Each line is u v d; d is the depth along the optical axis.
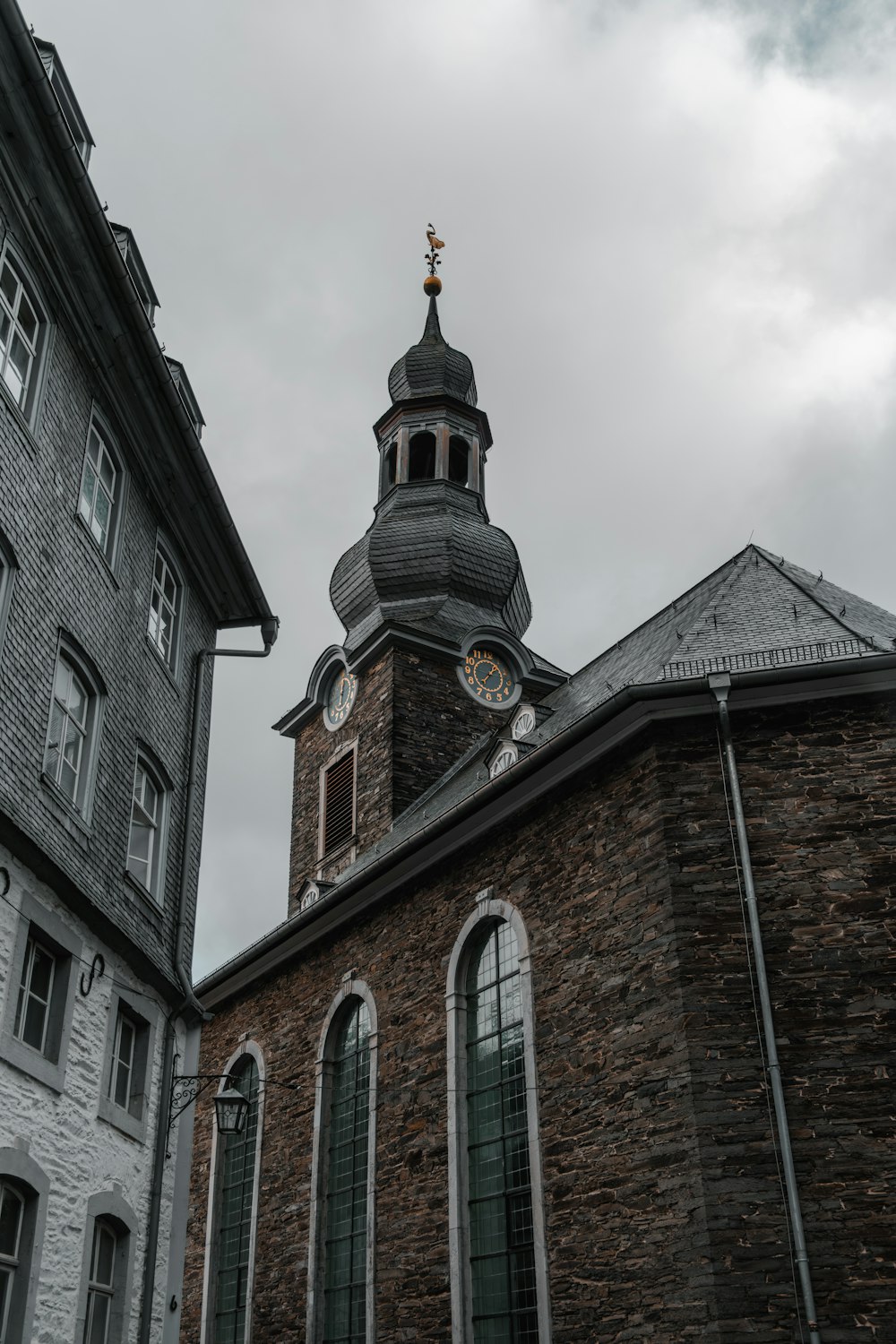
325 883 29.88
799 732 15.68
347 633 37.72
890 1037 13.73
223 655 19.02
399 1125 19.75
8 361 13.11
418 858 20.53
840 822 15.03
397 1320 18.47
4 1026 11.71
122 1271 14.13
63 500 14.05
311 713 36.28
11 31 11.84
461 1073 18.72
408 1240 18.77
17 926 12.13
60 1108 12.81
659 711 16.06
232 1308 23.58
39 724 12.98
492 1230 17.36
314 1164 21.86
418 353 42.09
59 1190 12.60
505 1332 16.59
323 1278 21.06
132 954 14.89
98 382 15.37
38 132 12.85
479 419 41.03
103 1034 14.07
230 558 18.75
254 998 25.91
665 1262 13.80
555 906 17.33
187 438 16.62
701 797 15.66
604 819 16.77
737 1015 14.28
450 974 19.34
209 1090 26.44
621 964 15.73
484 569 36.97
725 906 14.95
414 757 31.94
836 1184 13.11
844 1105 13.48
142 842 16.27
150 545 17.03
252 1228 23.36
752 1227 13.16
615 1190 14.84
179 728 17.70
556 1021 16.66
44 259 13.84
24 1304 11.62
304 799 35.53
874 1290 12.55
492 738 25.14
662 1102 14.46
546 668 36.31
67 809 13.57
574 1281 15.12
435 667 33.72
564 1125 15.98
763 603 19.28
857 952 14.26
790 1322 12.65
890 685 15.52
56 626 13.66
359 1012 22.17
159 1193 15.16
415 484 39.09
